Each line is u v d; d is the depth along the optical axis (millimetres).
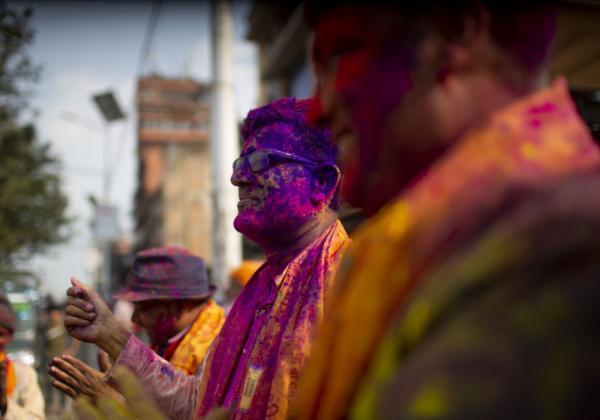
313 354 706
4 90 15812
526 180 513
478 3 615
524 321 397
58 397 7691
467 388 396
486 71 621
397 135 646
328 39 693
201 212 47094
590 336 375
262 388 1372
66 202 20297
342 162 719
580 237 413
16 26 14984
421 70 632
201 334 2549
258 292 1590
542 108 586
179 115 49438
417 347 473
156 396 1702
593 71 2480
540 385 375
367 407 501
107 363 2596
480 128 590
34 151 18859
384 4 646
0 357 3383
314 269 1456
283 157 1554
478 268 451
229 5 7859
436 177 583
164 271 2586
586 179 477
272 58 11562
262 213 1552
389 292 580
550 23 637
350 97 667
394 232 588
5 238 18688
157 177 48906
